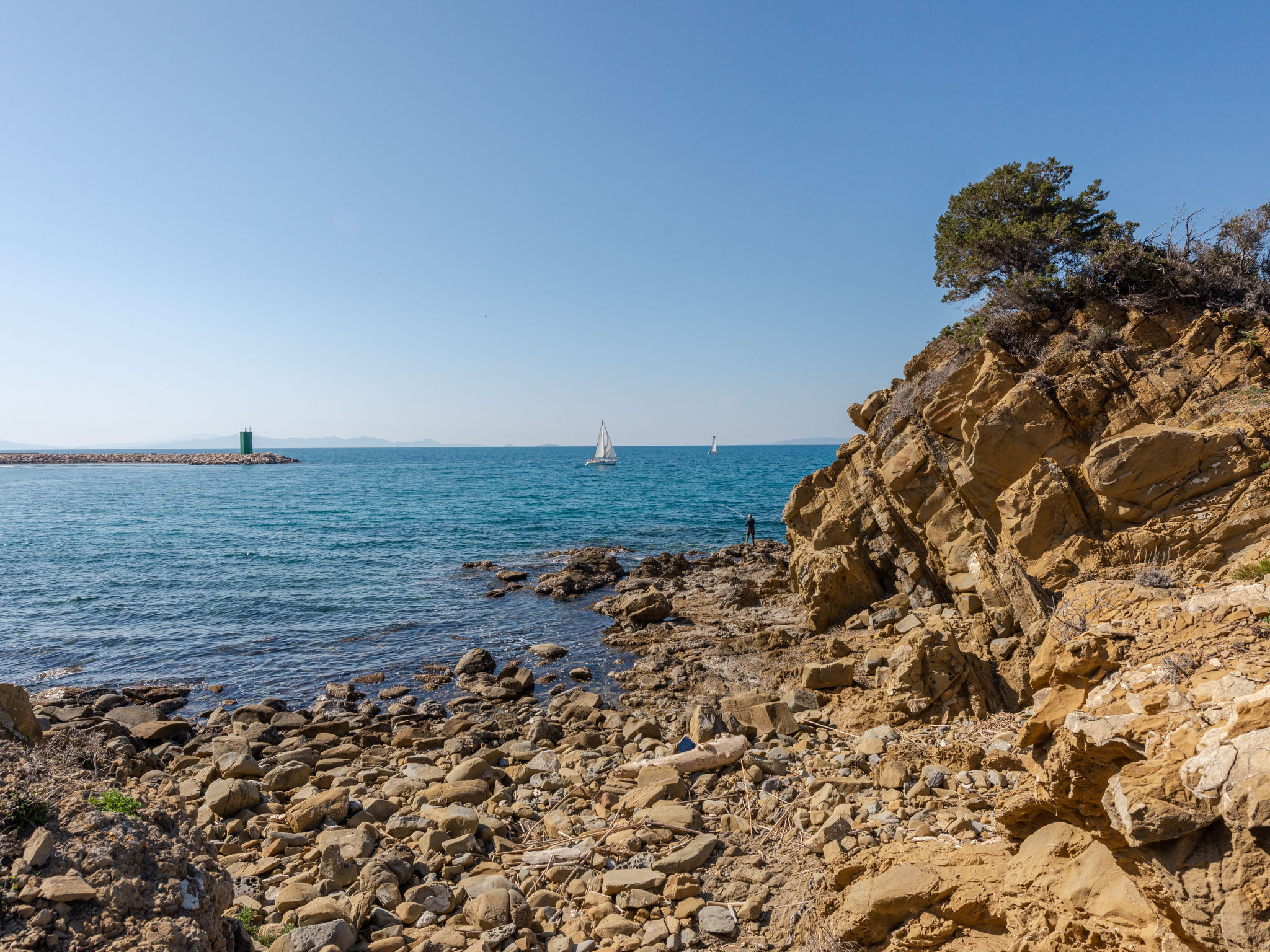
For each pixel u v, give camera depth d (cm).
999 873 635
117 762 723
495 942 722
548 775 1212
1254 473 1245
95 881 506
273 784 1184
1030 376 1566
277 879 861
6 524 5500
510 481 10906
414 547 4262
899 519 2003
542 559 3803
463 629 2419
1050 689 580
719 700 1608
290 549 4194
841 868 751
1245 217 1541
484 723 1548
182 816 639
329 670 2034
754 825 959
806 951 680
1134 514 1334
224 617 2605
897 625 1839
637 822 959
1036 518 1417
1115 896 512
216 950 546
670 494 7988
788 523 2380
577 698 1689
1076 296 1691
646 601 2467
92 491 9281
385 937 743
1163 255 1611
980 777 1023
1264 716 409
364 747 1482
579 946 725
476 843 943
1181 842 411
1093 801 511
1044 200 1934
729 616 2403
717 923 745
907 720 1288
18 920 465
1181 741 433
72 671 2044
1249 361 1403
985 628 1523
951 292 2091
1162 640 524
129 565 3641
